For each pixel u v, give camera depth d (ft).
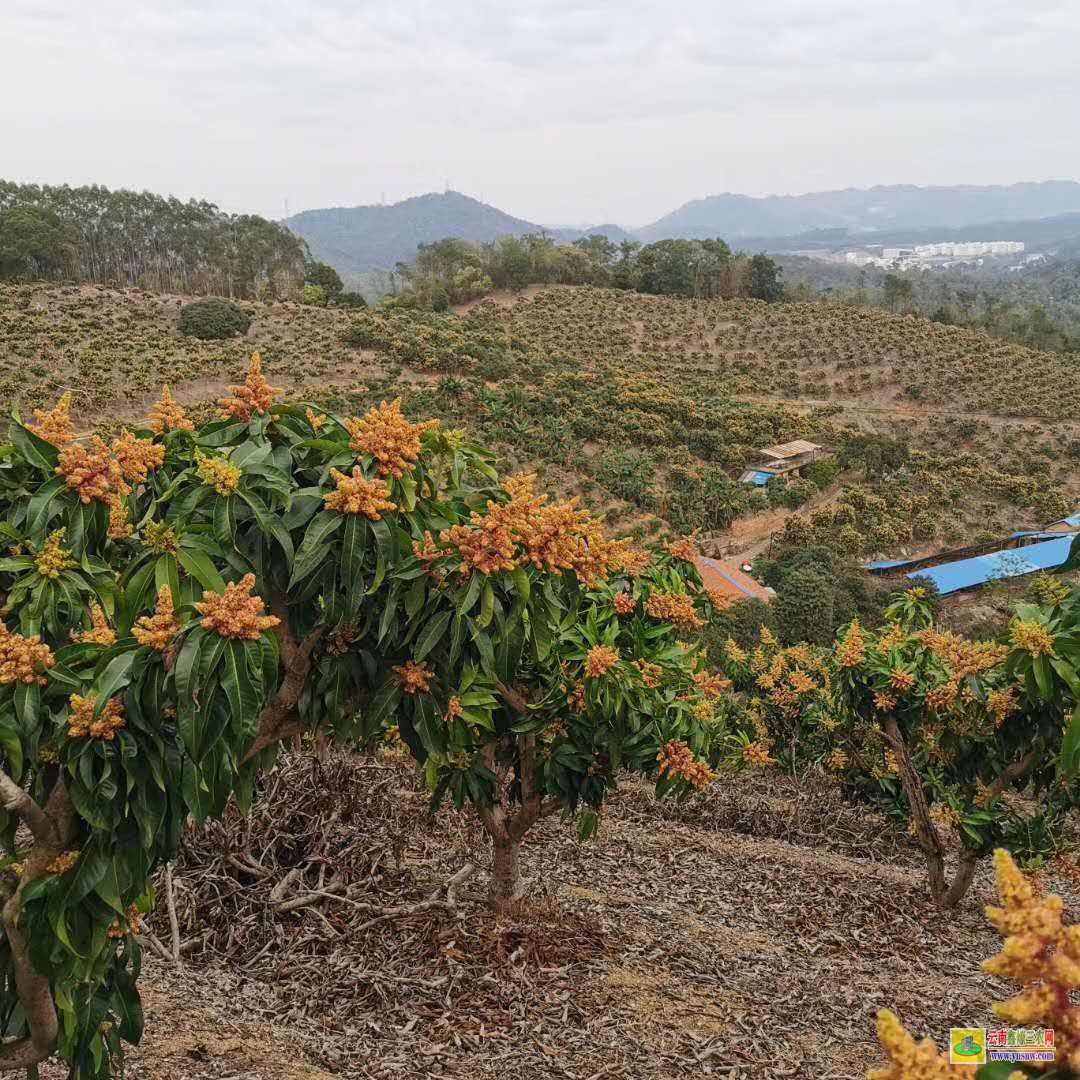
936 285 552.41
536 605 11.26
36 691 8.67
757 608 87.25
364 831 19.84
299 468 11.03
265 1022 13.70
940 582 122.42
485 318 253.85
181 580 10.02
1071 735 9.59
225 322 188.34
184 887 16.92
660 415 167.22
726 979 17.06
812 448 160.56
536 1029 14.47
